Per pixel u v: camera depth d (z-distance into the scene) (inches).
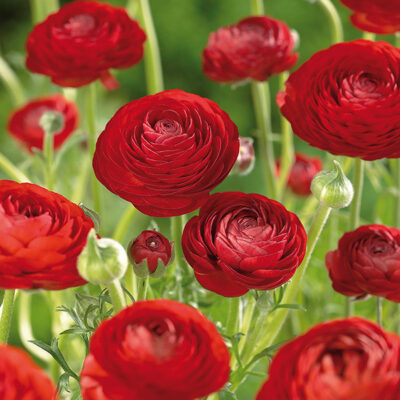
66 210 31.2
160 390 28.7
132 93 104.2
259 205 32.5
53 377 38.1
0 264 30.2
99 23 39.4
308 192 44.0
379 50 34.8
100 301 33.4
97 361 28.8
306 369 28.4
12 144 78.6
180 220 37.4
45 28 39.2
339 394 28.0
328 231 43.8
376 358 28.2
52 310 41.4
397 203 43.4
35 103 47.3
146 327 29.1
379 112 34.0
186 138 32.6
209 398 32.7
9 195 31.6
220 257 31.9
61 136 47.0
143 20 42.4
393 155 34.3
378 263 34.1
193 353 28.8
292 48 40.6
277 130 87.7
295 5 93.7
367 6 37.7
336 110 34.3
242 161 38.3
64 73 38.9
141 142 32.6
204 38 104.8
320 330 28.8
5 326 33.4
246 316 35.4
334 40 42.9
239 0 102.7
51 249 30.4
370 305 43.0
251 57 40.1
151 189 32.5
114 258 30.1
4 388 27.8
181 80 106.8
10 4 107.2
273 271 31.5
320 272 43.7
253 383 41.2
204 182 32.8
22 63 55.8
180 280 37.4
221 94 102.4
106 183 32.9
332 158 42.2
